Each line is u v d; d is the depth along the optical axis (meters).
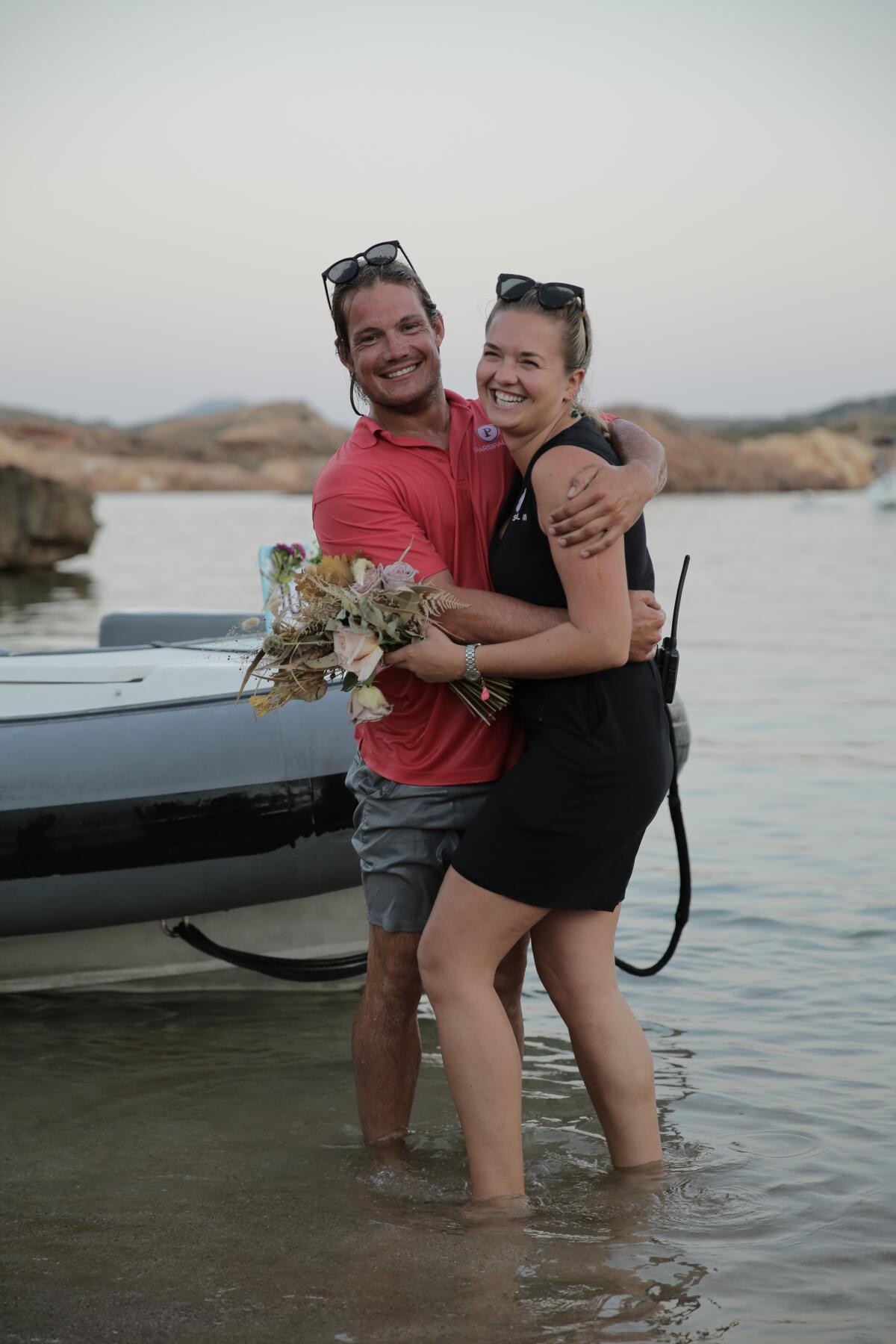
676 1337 2.15
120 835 3.58
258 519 57.53
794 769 6.83
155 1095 3.26
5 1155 2.91
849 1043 3.51
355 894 3.91
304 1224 2.57
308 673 2.70
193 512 69.69
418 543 2.66
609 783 2.54
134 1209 2.65
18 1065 3.45
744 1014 3.73
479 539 2.73
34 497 24.00
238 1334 2.17
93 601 17.48
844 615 15.09
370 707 2.56
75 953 3.95
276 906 3.90
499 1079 2.62
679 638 12.70
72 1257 2.45
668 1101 3.16
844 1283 2.33
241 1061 3.49
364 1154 2.93
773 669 10.60
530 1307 2.25
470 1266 2.39
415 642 2.55
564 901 2.60
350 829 3.67
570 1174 2.79
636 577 2.61
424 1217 2.60
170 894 3.66
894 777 6.63
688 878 3.04
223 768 3.61
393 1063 2.92
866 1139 2.94
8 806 3.58
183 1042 3.63
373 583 2.55
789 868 5.11
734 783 6.55
